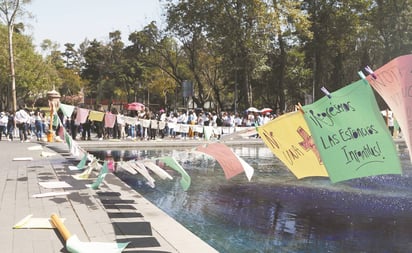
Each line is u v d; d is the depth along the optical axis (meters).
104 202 8.12
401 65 4.35
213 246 6.43
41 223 6.42
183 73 51.78
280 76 39.72
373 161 4.64
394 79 4.40
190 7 34.66
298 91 51.69
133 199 8.41
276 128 5.32
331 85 44.03
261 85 50.88
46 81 58.38
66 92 80.75
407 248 6.29
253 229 7.29
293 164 5.21
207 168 15.12
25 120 23.42
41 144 21.38
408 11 37.25
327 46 40.50
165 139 25.70
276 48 41.31
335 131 4.79
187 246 5.45
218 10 33.25
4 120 24.03
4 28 49.06
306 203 9.34
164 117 26.17
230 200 9.66
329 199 9.59
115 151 20.52
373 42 40.31
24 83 54.53
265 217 8.09
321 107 4.88
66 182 10.31
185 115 26.78
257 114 29.50
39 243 5.52
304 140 5.14
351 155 4.71
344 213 8.38
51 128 22.38
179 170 6.43
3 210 7.38
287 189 11.04
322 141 4.85
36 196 8.58
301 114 5.11
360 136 4.68
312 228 7.38
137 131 25.98
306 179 12.55
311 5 39.81
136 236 5.89
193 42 39.25
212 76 50.53
